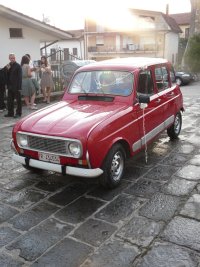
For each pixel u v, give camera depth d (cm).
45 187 510
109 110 502
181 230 383
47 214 428
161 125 637
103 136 446
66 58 1967
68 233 384
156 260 333
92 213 426
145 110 557
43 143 462
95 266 328
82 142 427
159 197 465
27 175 559
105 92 555
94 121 459
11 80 991
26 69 1116
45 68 1262
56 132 448
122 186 503
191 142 721
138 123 535
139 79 555
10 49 1520
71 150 437
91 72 590
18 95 1004
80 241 368
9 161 630
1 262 338
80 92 579
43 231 390
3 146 726
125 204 447
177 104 720
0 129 877
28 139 478
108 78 566
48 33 1653
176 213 421
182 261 330
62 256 344
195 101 1305
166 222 401
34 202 462
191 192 478
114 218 413
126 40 4681
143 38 4634
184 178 528
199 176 534
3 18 1459
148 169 568
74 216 420
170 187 496
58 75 1476
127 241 366
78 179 535
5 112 1109
